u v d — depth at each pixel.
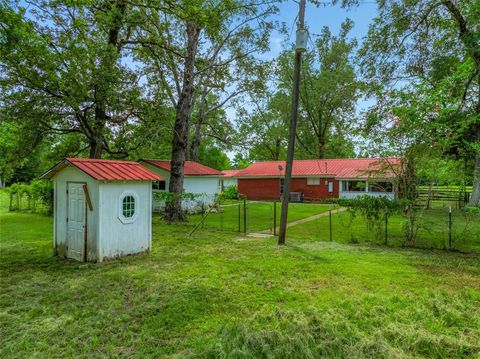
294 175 25.27
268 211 17.55
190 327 3.55
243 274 5.62
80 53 10.70
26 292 4.73
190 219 14.35
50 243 8.49
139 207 7.31
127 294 4.66
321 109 31.64
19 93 10.77
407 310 3.88
